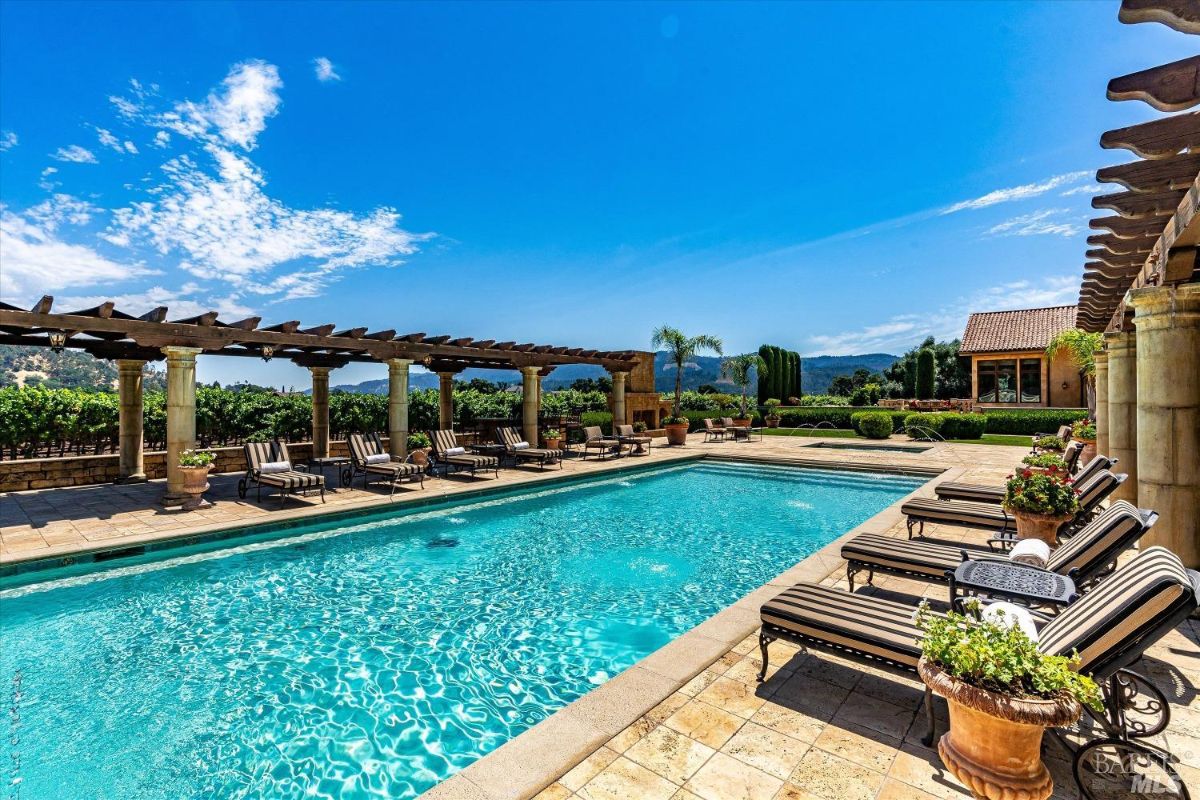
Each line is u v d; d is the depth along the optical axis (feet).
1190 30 6.61
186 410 28.55
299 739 11.41
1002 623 8.07
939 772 8.59
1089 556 12.91
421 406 55.83
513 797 8.00
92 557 20.81
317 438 44.01
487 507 32.73
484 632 16.40
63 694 13.05
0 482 32.24
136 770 10.45
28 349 188.44
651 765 8.82
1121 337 22.44
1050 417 70.28
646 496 37.17
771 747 9.29
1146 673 11.51
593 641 15.85
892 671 9.73
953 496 24.62
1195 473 14.49
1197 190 10.16
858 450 57.41
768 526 28.96
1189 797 7.97
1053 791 8.20
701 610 18.04
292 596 19.03
